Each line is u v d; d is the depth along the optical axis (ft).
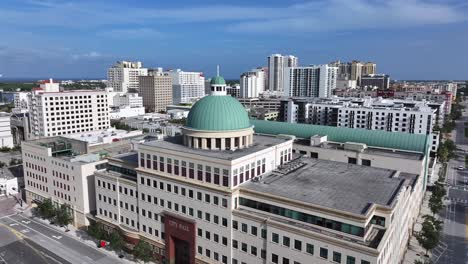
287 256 204.85
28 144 392.27
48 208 351.05
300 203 206.08
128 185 291.58
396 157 343.67
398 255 245.45
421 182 361.92
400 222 241.96
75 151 397.39
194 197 245.65
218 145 264.11
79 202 339.36
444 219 367.45
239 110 273.95
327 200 210.38
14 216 377.91
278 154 285.02
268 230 210.38
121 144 435.12
